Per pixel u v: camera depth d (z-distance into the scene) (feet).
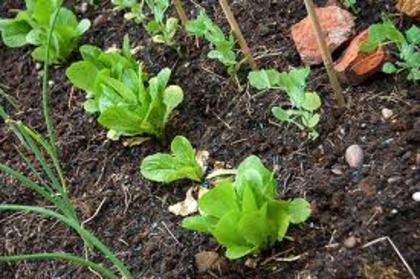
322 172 3.09
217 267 3.01
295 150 3.22
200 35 3.64
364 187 2.95
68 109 3.90
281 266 2.91
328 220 2.95
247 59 3.51
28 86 4.11
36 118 3.93
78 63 3.64
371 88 3.25
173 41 3.85
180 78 3.73
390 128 3.09
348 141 3.13
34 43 3.99
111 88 3.53
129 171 3.51
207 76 3.66
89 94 3.74
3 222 3.56
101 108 3.51
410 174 2.92
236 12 3.83
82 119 3.81
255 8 3.79
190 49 3.81
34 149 3.26
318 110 3.28
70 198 3.52
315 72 3.41
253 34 3.70
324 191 3.02
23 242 3.43
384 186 2.92
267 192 2.93
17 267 3.37
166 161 3.30
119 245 3.26
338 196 2.97
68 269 3.27
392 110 3.14
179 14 3.77
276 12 3.73
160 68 3.82
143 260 3.15
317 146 3.19
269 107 3.41
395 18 3.42
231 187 2.89
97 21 4.20
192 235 3.14
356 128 3.15
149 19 4.06
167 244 3.15
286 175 3.15
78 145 3.71
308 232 2.95
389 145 3.04
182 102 3.63
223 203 2.92
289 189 3.10
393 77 3.25
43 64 4.16
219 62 3.67
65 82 4.01
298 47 3.47
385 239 2.78
